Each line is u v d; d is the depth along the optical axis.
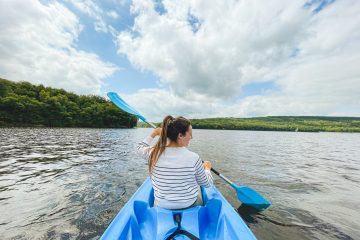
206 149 12.25
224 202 2.67
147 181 3.44
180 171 1.83
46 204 3.73
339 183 5.57
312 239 2.75
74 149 10.97
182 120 1.91
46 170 6.27
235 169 6.88
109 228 2.02
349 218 3.42
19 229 2.87
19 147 11.03
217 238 1.96
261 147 14.60
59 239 2.63
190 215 1.91
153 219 1.98
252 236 1.95
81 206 3.65
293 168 7.39
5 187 4.65
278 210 3.66
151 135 2.38
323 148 15.51
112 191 4.44
